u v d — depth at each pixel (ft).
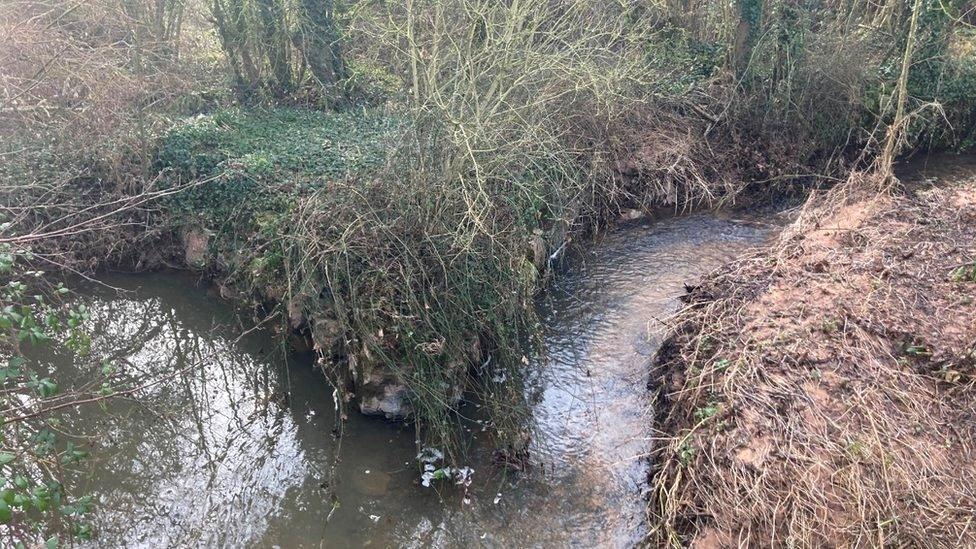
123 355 25.45
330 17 37.27
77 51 29.17
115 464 20.85
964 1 40.11
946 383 19.70
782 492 16.66
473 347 23.26
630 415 22.58
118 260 29.12
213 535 18.81
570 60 28.76
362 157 30.14
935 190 32.32
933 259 25.44
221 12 36.04
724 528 16.58
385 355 20.89
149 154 29.66
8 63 27.61
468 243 20.07
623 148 36.52
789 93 37.24
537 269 28.43
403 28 27.68
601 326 27.12
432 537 18.78
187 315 27.48
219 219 28.53
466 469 20.76
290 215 25.70
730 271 27.25
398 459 21.12
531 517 19.29
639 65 36.35
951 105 40.47
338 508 19.61
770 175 38.17
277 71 38.60
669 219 35.86
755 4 37.93
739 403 19.08
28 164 27.81
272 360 24.94
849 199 31.83
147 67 33.47
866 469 16.96
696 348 22.35
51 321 17.63
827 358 20.49
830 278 24.54
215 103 37.04
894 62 39.55
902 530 15.51
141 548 18.34
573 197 31.32
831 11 40.98
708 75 42.63
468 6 25.23
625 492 19.93
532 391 23.75
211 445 21.72
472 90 23.21
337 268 21.35
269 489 20.22
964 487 16.75
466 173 22.76
